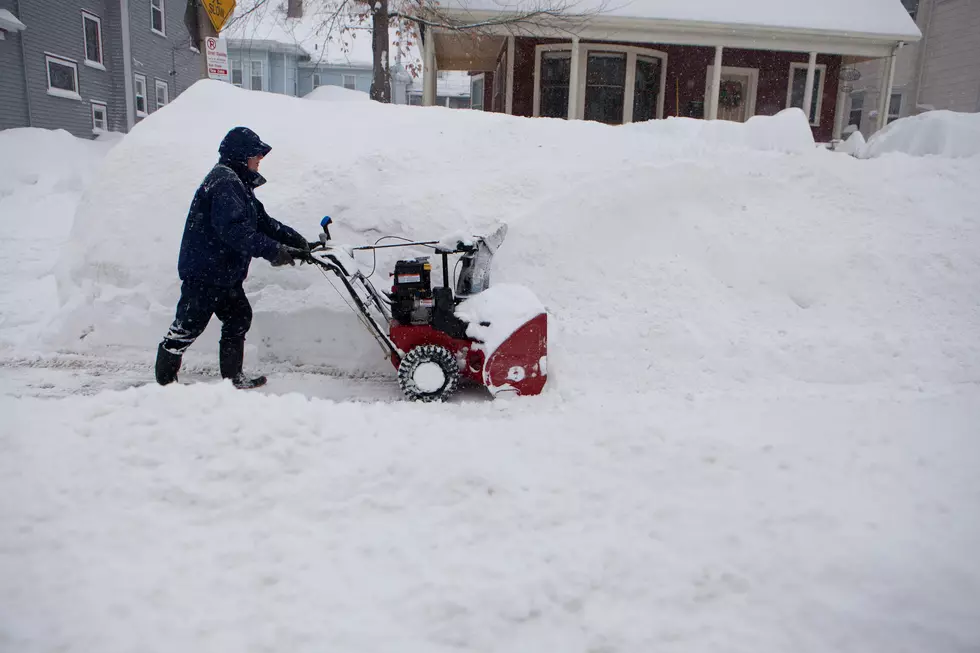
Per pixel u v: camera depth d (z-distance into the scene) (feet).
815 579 7.95
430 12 39.68
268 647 6.96
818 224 21.11
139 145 21.29
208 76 26.20
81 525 8.90
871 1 44.27
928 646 6.91
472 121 24.43
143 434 10.83
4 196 39.52
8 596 7.54
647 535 8.93
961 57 58.95
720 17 40.68
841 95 48.21
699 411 13.53
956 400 14.46
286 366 18.03
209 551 8.53
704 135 26.13
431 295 15.89
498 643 7.11
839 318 18.65
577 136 23.38
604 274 19.49
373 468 10.36
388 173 20.68
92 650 6.84
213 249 15.15
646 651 6.97
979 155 24.93
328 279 17.44
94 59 69.41
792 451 11.16
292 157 21.49
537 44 44.80
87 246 19.67
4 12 55.98
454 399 15.88
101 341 18.53
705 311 18.63
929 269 19.72
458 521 9.28
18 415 11.66
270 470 10.20
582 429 12.10
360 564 8.34
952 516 9.18
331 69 125.29
